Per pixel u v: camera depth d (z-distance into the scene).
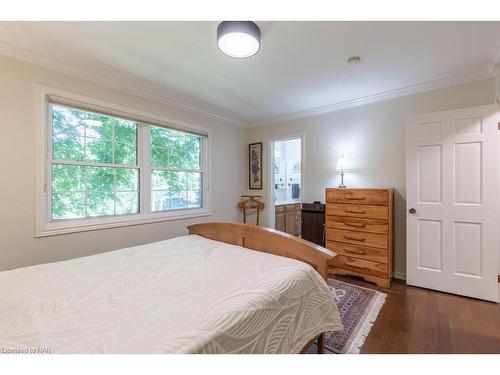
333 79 2.61
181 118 3.41
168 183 3.34
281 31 1.77
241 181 4.42
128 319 0.92
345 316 2.07
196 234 2.35
